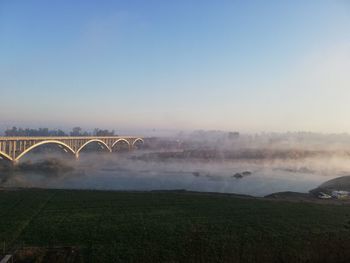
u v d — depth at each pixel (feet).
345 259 134.31
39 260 117.60
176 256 126.21
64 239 135.64
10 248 125.08
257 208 188.65
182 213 175.83
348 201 233.55
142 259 122.83
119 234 142.51
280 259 130.21
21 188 241.76
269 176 401.70
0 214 165.89
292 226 157.28
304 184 347.97
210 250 131.23
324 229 154.20
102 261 119.34
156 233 144.56
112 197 209.26
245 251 132.05
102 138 609.42
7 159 381.81
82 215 168.14
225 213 177.17
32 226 148.87
